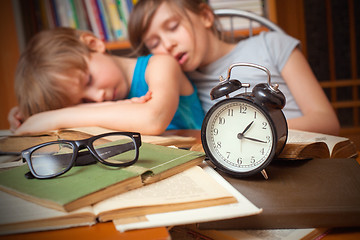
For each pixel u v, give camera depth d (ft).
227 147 1.89
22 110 3.94
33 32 6.21
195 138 2.90
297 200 1.57
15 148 2.53
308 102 4.15
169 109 3.20
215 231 1.55
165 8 4.20
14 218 1.35
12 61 6.01
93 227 1.38
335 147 2.24
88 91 3.84
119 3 6.09
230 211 1.42
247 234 1.51
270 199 1.59
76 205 1.40
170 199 1.46
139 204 1.41
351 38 7.22
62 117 3.15
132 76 4.23
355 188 1.67
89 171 1.71
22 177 1.71
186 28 4.23
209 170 1.88
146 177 1.69
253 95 1.84
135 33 4.52
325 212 1.49
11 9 5.86
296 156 1.97
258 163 1.81
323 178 1.79
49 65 3.65
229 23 5.87
